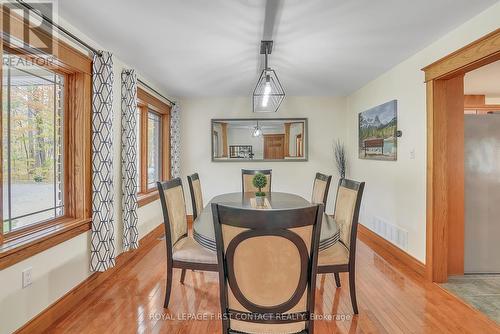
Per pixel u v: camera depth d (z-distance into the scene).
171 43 2.61
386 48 2.77
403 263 3.15
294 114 5.15
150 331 1.94
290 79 3.91
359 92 4.51
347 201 2.33
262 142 5.17
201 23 2.22
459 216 2.80
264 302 1.36
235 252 1.33
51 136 2.27
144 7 1.98
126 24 2.24
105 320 2.07
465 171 2.86
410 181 3.06
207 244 1.81
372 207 4.03
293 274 1.33
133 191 3.09
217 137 5.16
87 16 2.11
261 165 5.17
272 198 3.27
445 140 2.66
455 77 2.59
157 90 4.29
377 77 3.81
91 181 2.49
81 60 2.37
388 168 3.55
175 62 3.13
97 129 2.49
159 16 2.11
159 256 3.38
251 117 5.15
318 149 5.16
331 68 3.40
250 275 1.34
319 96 5.09
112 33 2.40
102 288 2.56
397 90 3.30
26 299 1.82
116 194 2.98
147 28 2.31
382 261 3.21
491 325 2.01
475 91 4.32
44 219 2.19
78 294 2.33
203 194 5.18
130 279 2.75
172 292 2.49
